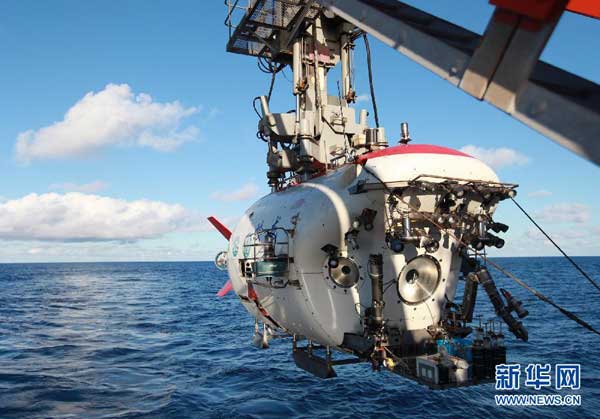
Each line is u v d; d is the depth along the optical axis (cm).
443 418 1266
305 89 1112
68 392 1497
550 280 7388
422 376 695
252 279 1063
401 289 811
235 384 1611
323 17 1147
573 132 215
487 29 245
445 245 823
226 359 2027
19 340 2497
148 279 10481
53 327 3005
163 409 1329
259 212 1127
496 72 244
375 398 1436
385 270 805
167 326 3072
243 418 1249
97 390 1526
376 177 753
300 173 1100
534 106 231
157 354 2138
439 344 734
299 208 898
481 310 3425
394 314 812
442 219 775
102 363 1947
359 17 334
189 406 1355
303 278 843
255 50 1342
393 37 306
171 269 19562
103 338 2573
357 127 1111
